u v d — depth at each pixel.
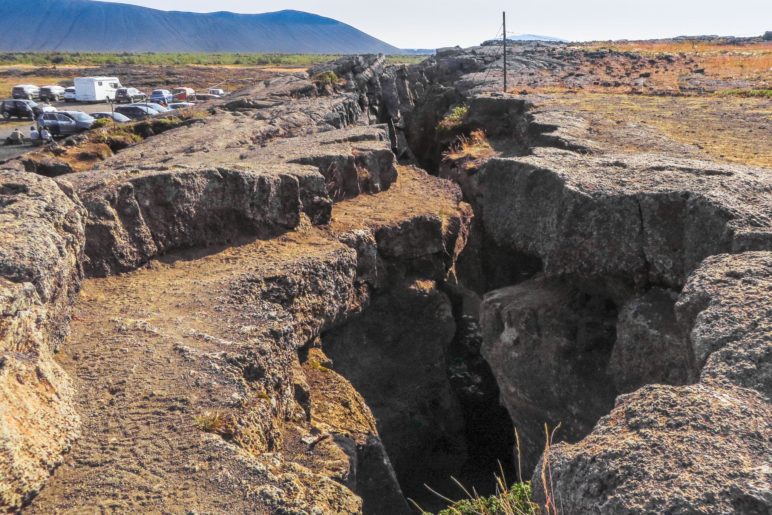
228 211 11.02
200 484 5.07
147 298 8.59
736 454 4.07
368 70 46.91
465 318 16.98
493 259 14.12
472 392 15.51
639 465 4.13
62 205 7.80
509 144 21.36
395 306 13.06
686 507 3.76
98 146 24.20
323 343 11.91
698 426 4.35
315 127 25.22
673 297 9.31
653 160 12.05
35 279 6.27
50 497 4.91
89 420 5.77
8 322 5.57
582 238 10.10
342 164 14.47
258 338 7.43
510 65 47.03
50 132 42.94
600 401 10.27
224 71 117.44
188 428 5.68
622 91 31.08
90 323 7.69
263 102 31.55
